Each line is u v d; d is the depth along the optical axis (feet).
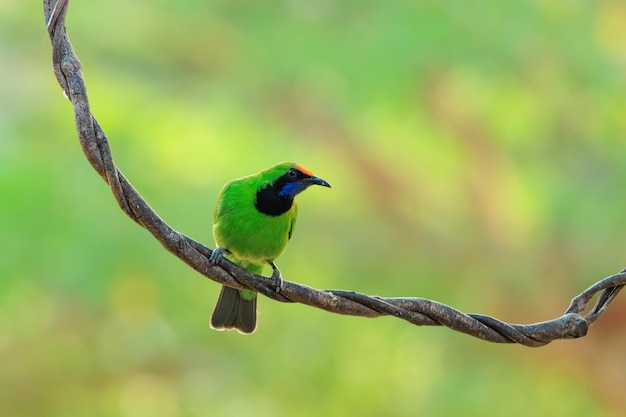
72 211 47.19
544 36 49.62
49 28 16.25
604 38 51.93
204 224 50.11
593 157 50.39
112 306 49.80
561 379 52.54
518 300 51.93
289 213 25.02
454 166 53.98
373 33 48.98
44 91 53.11
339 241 53.98
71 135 50.16
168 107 53.01
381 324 53.16
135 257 47.83
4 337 51.78
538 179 52.19
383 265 53.72
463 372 52.49
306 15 51.24
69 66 16.14
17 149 48.93
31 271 46.29
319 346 53.88
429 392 52.75
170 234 17.17
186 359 53.88
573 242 50.21
